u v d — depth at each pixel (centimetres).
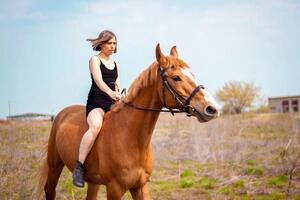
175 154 1259
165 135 1602
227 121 1795
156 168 1102
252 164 1086
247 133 1744
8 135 1170
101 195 812
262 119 2270
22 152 998
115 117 529
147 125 503
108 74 568
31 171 840
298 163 1009
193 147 1288
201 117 457
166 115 2133
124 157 502
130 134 504
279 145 1338
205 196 819
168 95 480
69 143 580
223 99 3838
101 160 522
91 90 566
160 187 897
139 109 504
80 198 762
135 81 520
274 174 959
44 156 676
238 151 1203
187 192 850
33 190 734
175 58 493
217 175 968
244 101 3762
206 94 462
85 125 575
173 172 1052
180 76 474
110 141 516
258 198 776
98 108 556
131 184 510
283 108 4991
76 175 534
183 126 1789
